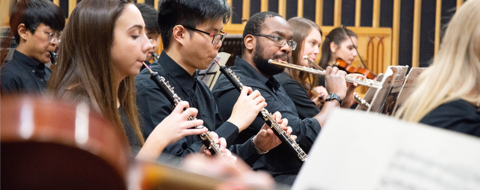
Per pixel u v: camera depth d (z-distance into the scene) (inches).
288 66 104.8
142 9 121.7
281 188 23.5
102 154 8.7
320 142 24.9
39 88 97.5
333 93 107.1
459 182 22.9
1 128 8.2
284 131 81.4
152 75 71.5
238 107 77.5
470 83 48.1
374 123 24.5
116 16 59.0
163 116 73.9
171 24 82.3
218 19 82.5
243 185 19.9
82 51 57.8
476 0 50.9
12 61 96.4
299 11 225.0
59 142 8.2
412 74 69.9
